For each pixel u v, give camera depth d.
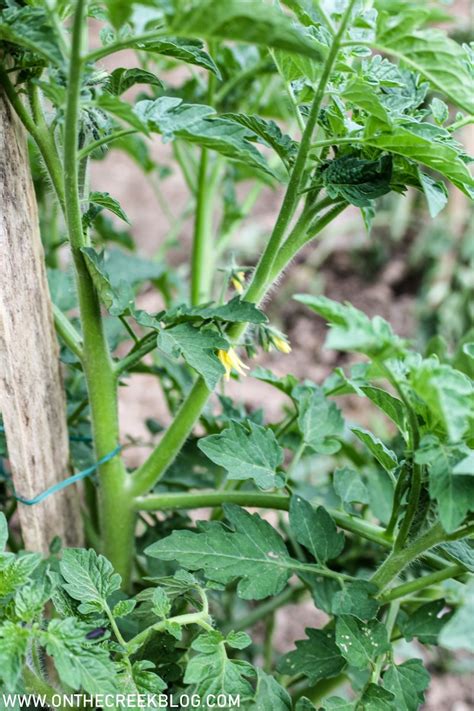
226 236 1.15
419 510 0.81
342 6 0.80
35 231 0.85
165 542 0.82
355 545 1.00
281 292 1.76
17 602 0.76
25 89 0.81
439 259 1.69
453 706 1.12
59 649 0.75
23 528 0.89
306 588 0.96
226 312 0.82
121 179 2.04
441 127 0.82
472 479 0.75
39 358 0.87
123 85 0.83
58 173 0.83
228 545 0.83
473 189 0.82
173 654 0.82
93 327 0.85
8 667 0.74
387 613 0.92
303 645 0.84
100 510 0.91
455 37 1.51
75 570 0.80
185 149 1.18
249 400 1.50
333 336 0.71
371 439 0.82
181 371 1.01
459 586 0.94
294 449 0.97
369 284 1.80
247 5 0.71
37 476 0.88
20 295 0.84
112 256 1.11
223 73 1.11
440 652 1.15
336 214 0.85
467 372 0.96
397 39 0.75
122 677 0.78
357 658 0.81
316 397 0.92
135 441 1.02
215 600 0.93
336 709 0.80
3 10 0.76
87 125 0.81
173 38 0.83
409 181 0.84
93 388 0.87
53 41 0.75
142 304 1.70
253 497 0.88
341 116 0.82
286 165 0.84
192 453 0.98
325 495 1.00
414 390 0.75
